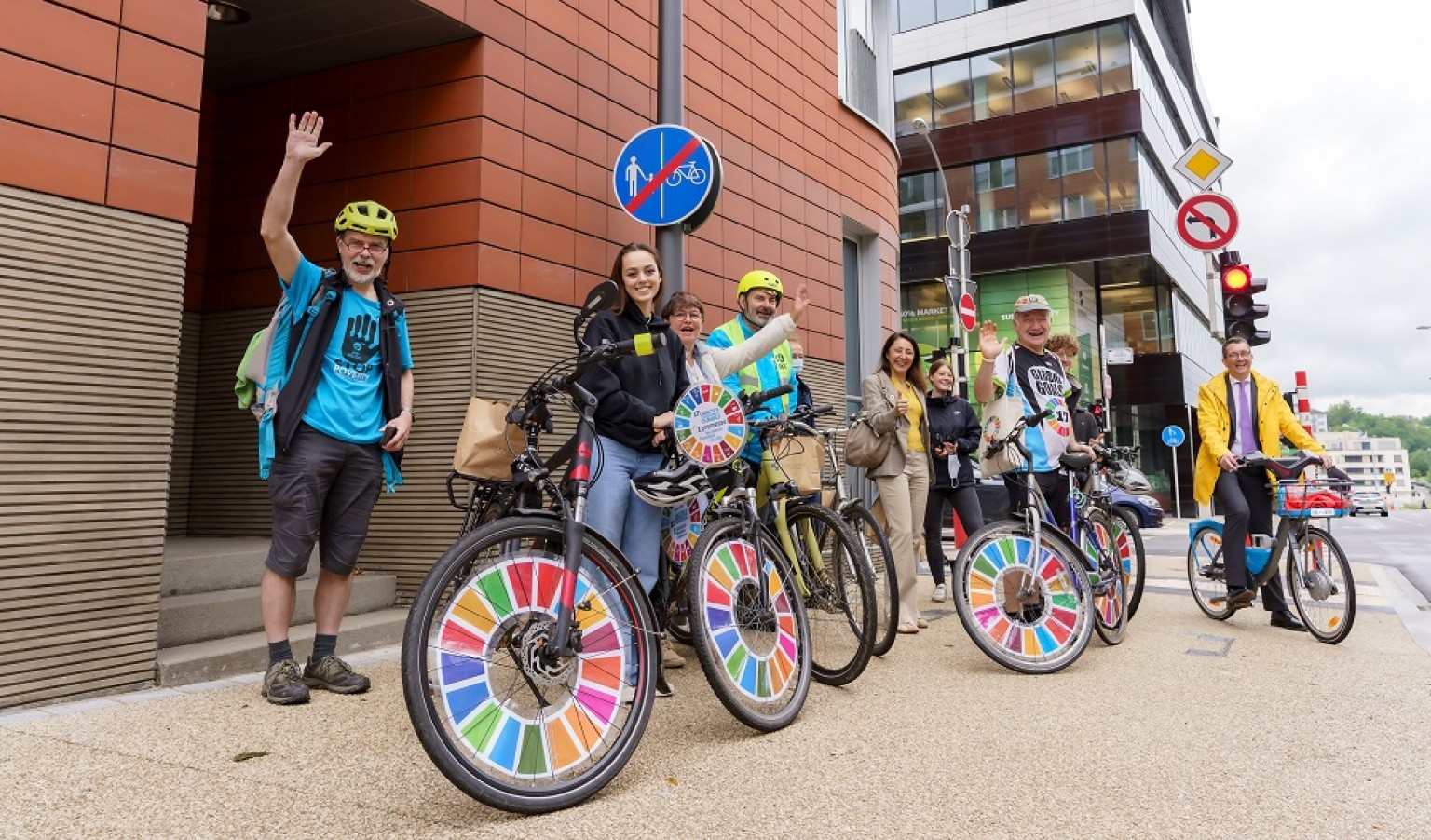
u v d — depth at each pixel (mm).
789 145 8078
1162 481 28734
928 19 27406
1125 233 24156
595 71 5758
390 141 5176
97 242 3207
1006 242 25516
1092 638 4480
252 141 5605
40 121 3070
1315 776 2322
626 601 2436
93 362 3170
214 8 4703
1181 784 2250
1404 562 11164
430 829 1923
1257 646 4301
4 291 2947
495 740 2059
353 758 2408
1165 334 27469
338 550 3232
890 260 10094
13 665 2902
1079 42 25188
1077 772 2344
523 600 2209
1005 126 25750
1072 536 4375
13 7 3029
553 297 5301
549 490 2420
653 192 4840
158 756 2410
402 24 4848
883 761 2441
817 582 3570
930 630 4805
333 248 5297
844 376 8664
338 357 3178
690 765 2410
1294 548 4730
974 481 5570
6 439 2924
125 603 3207
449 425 4801
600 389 3033
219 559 4078
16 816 1949
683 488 2850
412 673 1934
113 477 3201
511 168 5086
